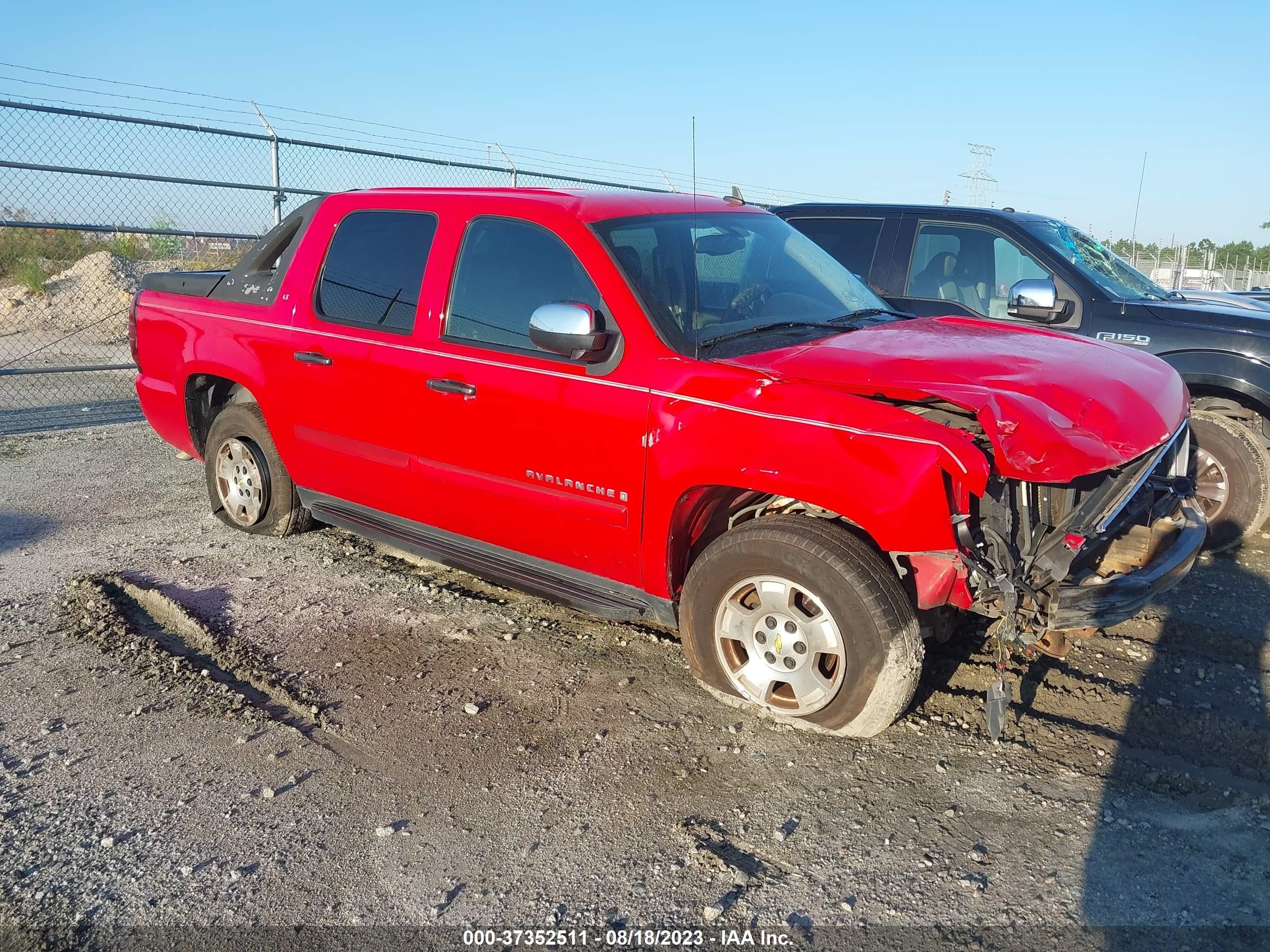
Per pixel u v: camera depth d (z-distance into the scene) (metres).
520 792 3.16
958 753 3.36
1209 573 5.16
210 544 5.51
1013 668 3.99
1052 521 3.23
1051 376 3.32
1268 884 2.70
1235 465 5.29
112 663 4.05
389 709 3.69
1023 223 6.07
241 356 5.08
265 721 3.60
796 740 3.44
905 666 3.16
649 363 3.52
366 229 4.62
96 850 2.88
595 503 3.71
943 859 2.82
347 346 4.51
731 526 3.77
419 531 4.57
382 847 2.89
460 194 4.32
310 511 5.27
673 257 3.89
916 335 3.82
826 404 3.14
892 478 3.00
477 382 3.97
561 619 4.50
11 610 4.56
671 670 3.99
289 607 4.62
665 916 2.61
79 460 7.47
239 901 2.67
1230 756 3.40
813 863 2.80
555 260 3.87
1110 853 2.84
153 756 3.37
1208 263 17.89
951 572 3.13
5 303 15.08
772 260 4.33
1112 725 3.58
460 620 4.48
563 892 2.70
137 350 5.81
